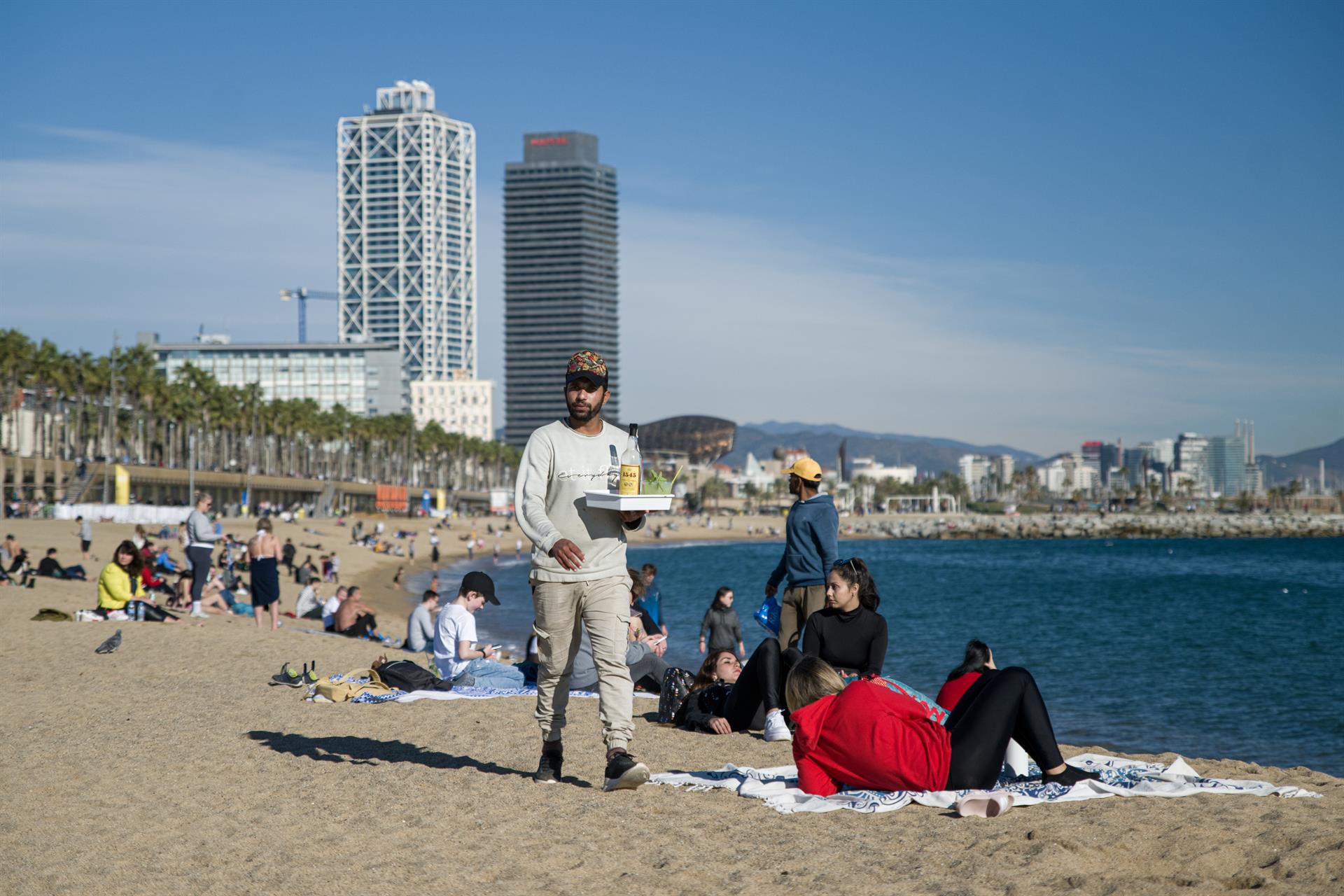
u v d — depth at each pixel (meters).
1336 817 5.25
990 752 5.86
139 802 6.26
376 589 54.41
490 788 6.41
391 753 7.74
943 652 29.06
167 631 17.22
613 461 6.31
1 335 92.12
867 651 7.92
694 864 4.75
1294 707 19.03
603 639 6.27
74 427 114.25
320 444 164.88
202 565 19.72
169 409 114.75
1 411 93.19
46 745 8.09
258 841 5.33
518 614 42.16
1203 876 4.47
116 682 11.72
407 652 17.28
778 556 118.75
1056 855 4.65
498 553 105.44
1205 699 20.16
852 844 5.02
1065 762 6.04
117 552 18.62
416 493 180.38
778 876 4.56
